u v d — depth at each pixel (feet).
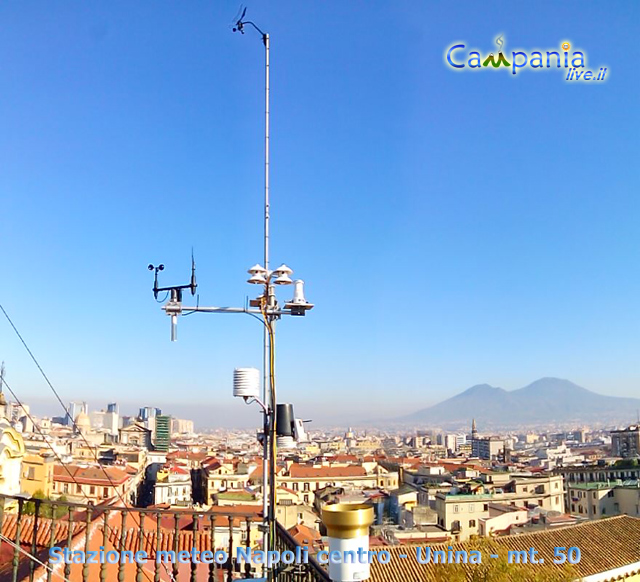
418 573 87.71
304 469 395.55
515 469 405.59
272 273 30.37
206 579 38.65
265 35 41.22
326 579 24.59
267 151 38.63
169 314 30.45
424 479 373.61
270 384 29.63
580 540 110.32
